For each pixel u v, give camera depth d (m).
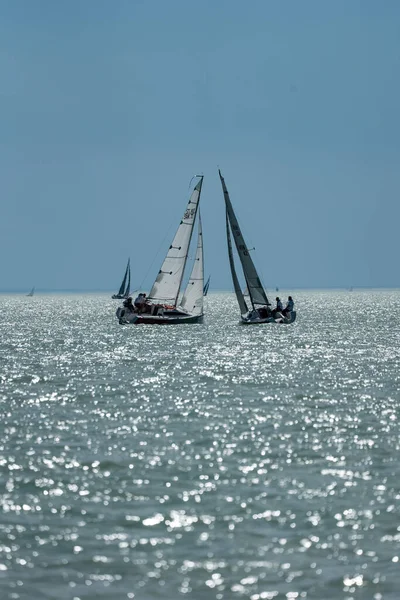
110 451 112.94
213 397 162.75
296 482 97.38
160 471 102.31
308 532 80.75
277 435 124.38
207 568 72.75
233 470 102.62
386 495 91.75
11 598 66.94
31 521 83.69
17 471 102.19
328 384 182.62
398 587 69.12
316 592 68.44
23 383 185.75
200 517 84.88
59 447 115.56
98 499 90.75
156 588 69.06
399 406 151.00
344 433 125.69
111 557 74.94
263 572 72.00
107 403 155.38
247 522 83.38
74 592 68.25
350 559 74.44
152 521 83.75
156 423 134.25
